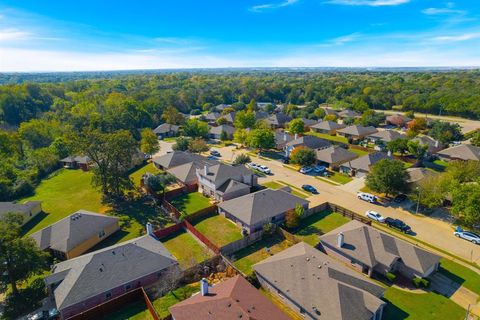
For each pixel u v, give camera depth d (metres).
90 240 44.84
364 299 30.47
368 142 97.94
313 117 133.25
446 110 140.50
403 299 33.94
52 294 34.41
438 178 54.06
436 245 44.03
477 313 31.98
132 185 62.84
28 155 85.88
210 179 59.03
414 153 76.50
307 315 30.08
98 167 61.94
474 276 37.62
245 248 43.59
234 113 133.75
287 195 52.84
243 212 48.34
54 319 32.00
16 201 60.81
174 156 75.88
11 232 33.91
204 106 165.75
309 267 34.00
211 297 30.11
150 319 31.52
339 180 68.62
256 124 109.81
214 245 42.19
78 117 103.25
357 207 55.75
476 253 42.19
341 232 42.22
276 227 46.94
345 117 129.00
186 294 34.75
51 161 81.56
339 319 28.03
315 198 59.62
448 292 35.09
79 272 34.06
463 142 95.19
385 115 129.12
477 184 47.66
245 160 75.88
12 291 36.16
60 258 42.44
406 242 41.59
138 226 50.50
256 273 36.47
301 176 71.19
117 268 35.34
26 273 34.22
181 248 43.88
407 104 151.62
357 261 38.38
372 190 62.28
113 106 120.75
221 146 98.56
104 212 55.47
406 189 56.78
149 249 38.81
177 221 51.44
